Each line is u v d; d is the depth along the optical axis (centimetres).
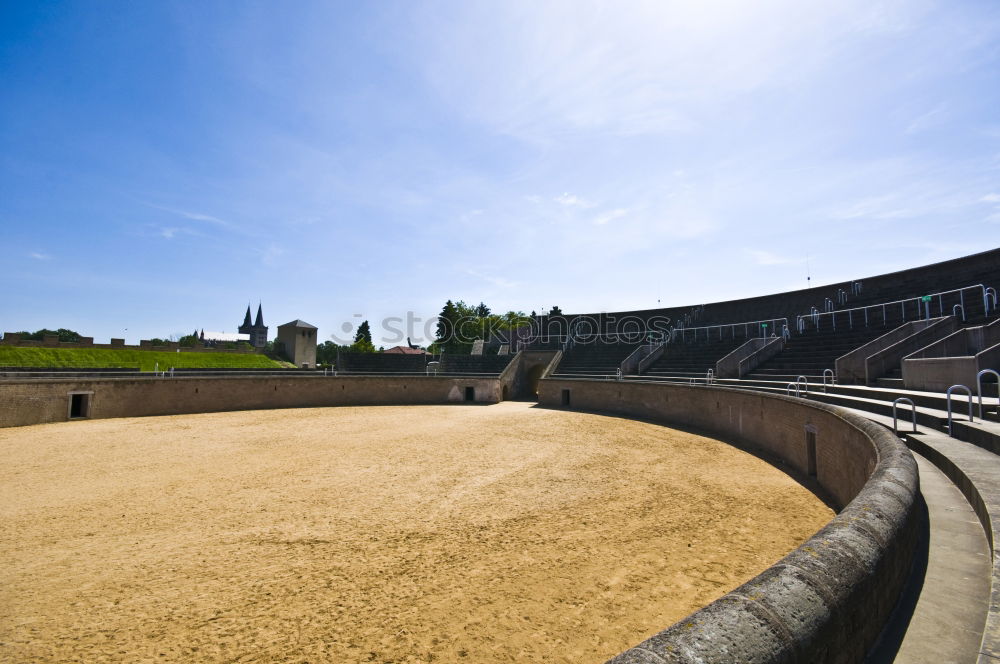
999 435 800
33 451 1798
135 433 2234
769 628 235
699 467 1518
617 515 1034
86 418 2673
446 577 744
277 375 3481
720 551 827
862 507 394
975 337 1752
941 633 317
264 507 1118
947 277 2820
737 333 4125
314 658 550
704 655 211
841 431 1066
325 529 968
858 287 3378
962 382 1398
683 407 2566
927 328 2023
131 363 5366
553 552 835
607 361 4347
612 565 777
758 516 1015
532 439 2097
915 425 1070
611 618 618
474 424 2605
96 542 911
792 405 1520
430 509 1093
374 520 1020
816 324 3272
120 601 685
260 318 17700
